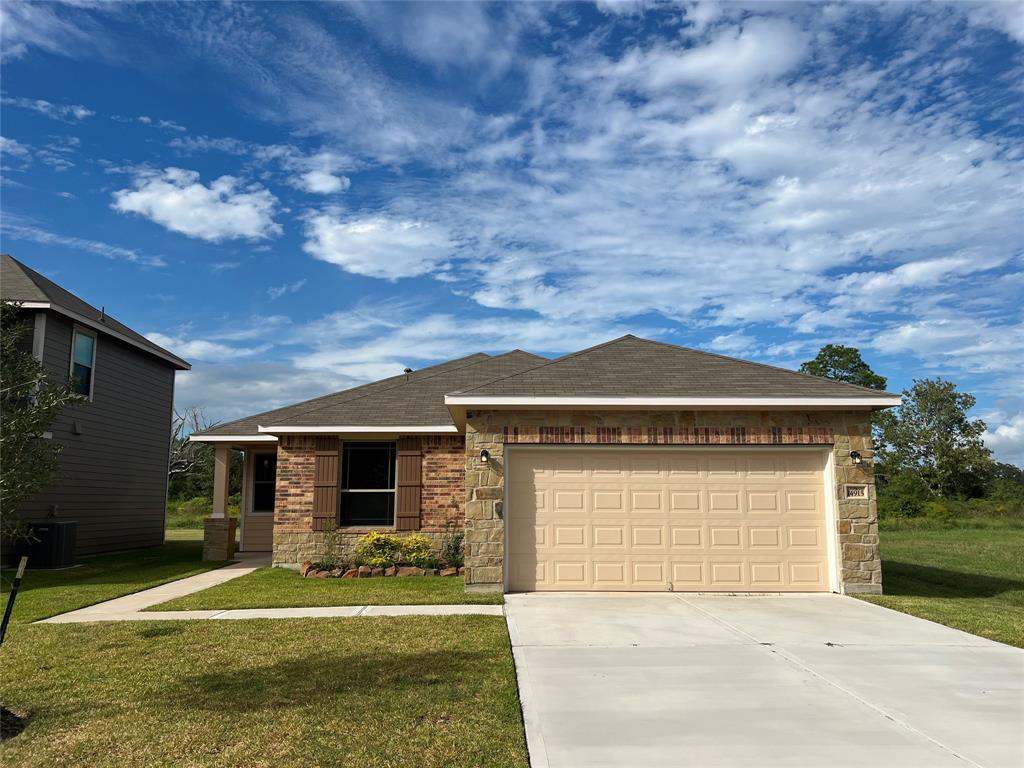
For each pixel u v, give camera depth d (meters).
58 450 6.86
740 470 11.60
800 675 6.73
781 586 11.35
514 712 5.60
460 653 7.37
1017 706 5.84
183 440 45.34
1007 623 9.14
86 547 17.67
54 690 6.23
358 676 6.56
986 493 48.78
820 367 49.84
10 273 16.58
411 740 5.04
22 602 10.77
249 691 6.14
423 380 18.05
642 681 6.53
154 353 20.52
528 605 10.21
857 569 11.20
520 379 11.88
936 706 5.84
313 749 4.88
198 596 11.23
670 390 11.35
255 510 19.12
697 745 5.01
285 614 9.59
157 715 5.57
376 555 14.41
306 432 15.28
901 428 51.62
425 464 15.36
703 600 10.67
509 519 11.48
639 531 11.47
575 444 11.46
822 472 11.60
